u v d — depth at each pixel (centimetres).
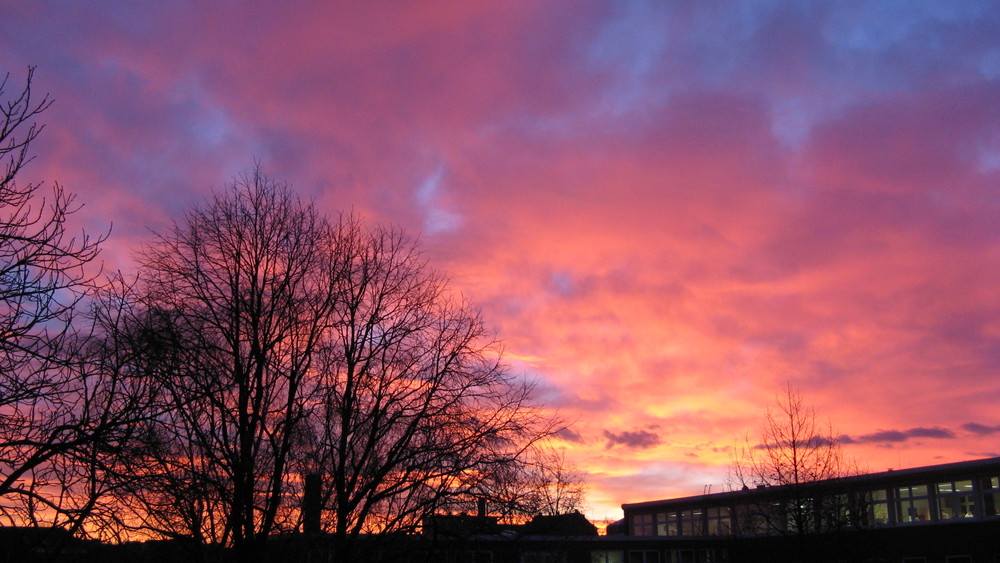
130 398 1481
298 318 2450
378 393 2470
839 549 4053
